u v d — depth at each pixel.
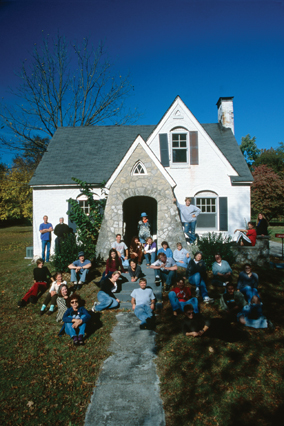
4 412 4.58
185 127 14.22
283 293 8.96
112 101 29.00
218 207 14.13
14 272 12.33
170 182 11.69
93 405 4.66
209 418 4.32
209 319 7.14
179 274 10.04
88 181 14.48
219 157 14.12
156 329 7.05
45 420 4.40
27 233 34.72
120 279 9.33
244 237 11.52
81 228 12.77
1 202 37.41
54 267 11.67
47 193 14.98
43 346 6.57
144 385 5.09
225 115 17.03
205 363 5.60
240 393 4.80
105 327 7.24
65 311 7.37
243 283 7.96
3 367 5.80
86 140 17.41
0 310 8.84
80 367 5.68
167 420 4.32
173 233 11.58
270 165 44.50
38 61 25.55
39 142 26.64
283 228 30.66
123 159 11.81
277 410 4.44
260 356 5.78
